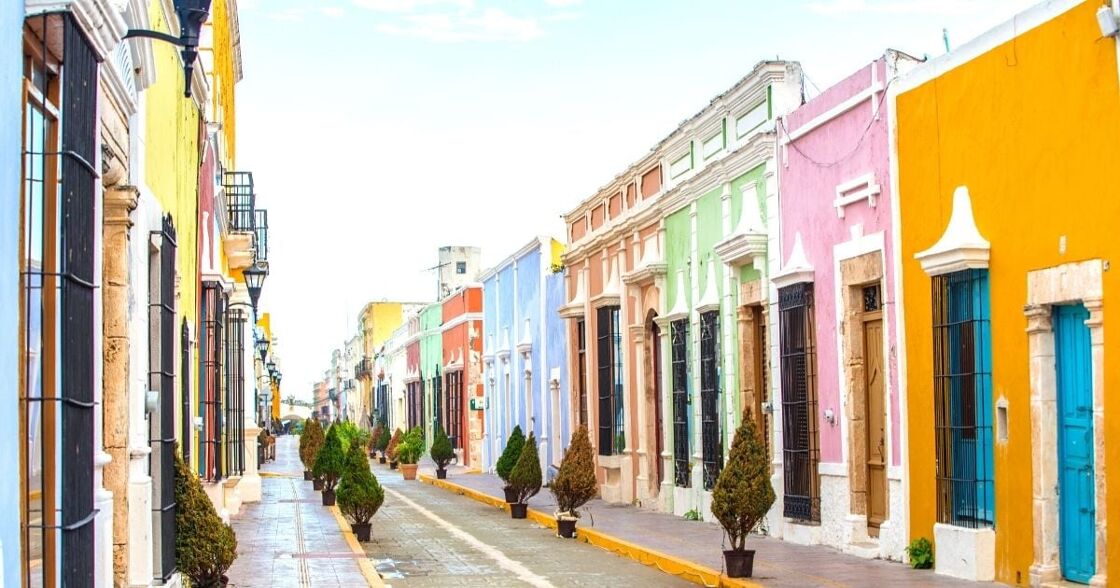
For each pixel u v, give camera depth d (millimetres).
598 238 25406
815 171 15289
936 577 11812
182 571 10594
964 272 11695
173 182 11945
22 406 5559
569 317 28266
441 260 71125
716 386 18922
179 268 12391
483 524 21625
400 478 39688
